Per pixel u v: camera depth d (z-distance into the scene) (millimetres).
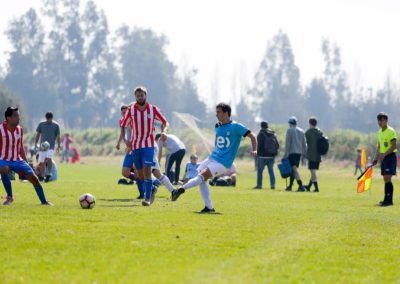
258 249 20312
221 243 21188
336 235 23984
